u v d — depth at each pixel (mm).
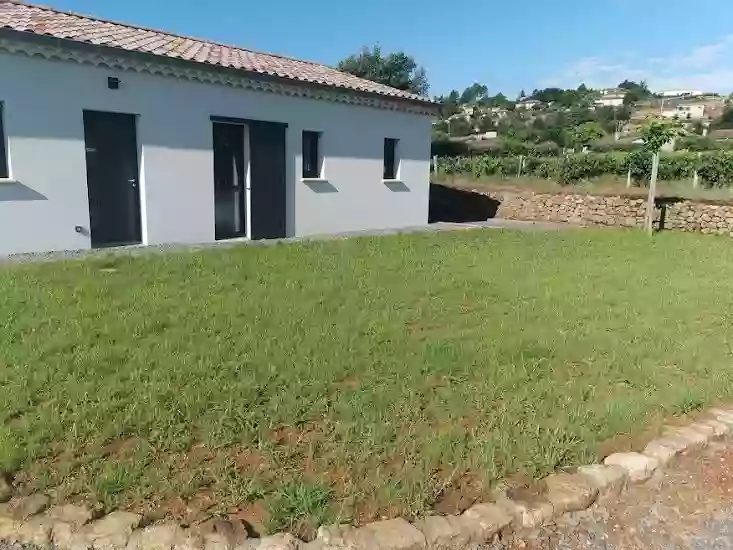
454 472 3117
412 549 2564
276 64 13266
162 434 3330
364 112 13867
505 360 4828
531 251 10594
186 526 2621
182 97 10211
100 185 9547
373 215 14570
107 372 4105
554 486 3053
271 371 4230
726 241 12828
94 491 2789
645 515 2975
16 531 2531
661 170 18312
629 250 11148
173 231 10430
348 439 3381
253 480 2943
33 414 3463
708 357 5141
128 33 10914
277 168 12000
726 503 3096
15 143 8359
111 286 6430
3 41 7969
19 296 5859
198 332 5027
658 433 3709
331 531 2598
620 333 5750
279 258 8688
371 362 4559
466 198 19453
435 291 7055
